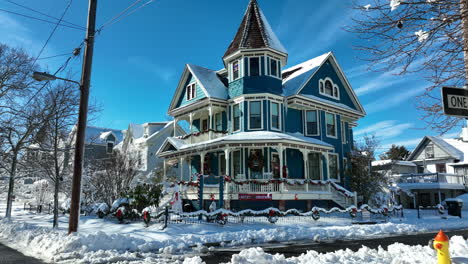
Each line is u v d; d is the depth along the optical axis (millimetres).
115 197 23391
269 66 24516
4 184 33531
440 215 26391
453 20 5125
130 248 10953
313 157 25359
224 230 14922
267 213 18531
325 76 27922
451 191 38188
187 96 27906
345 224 18109
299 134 25281
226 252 10484
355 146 28859
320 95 26875
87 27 13008
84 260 8750
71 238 10148
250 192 20453
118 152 28141
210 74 28156
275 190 20453
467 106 5008
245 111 23828
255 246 11719
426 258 7340
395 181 38219
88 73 12727
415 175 37594
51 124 20234
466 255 7840
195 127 29109
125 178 24750
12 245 12000
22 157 23359
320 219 19062
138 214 17641
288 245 11898
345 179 26766
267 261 7484
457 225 19609
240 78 24547
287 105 24984
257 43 24469
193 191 22250
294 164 24484
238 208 21188
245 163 23000
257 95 23812
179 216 17031
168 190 18688
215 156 25797
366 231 15312
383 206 21625
